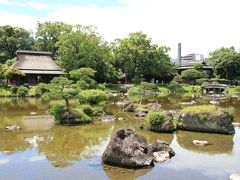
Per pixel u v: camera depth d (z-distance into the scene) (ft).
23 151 57.00
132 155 48.08
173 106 131.54
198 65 300.61
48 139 66.90
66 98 89.25
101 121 90.43
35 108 121.80
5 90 180.24
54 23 286.66
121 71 273.33
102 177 43.50
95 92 99.96
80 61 222.48
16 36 285.64
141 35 256.73
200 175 44.42
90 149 58.59
